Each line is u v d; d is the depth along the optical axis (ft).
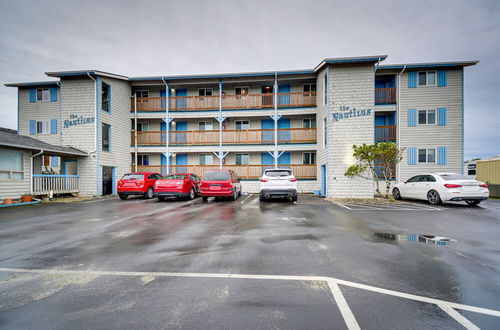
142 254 13.96
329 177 46.75
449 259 13.04
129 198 47.55
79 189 52.65
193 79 64.03
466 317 7.82
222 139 64.34
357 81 46.75
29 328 7.34
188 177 43.70
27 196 40.14
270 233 18.58
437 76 54.90
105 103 57.16
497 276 10.90
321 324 7.48
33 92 63.87
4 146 37.78
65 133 53.88
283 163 65.92
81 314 8.09
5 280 10.70
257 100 64.08
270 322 7.61
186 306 8.54
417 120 55.31
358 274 11.11
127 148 63.05
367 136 46.14
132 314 8.07
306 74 60.08
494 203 38.19
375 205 35.12
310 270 11.55
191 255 13.71
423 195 36.76
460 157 54.08
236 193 44.88
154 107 65.82
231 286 9.98
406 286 9.95
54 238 17.52
